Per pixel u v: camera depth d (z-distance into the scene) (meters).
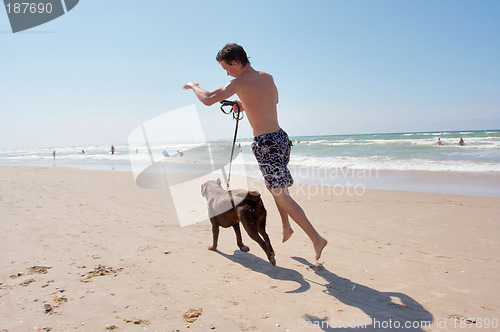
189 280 3.19
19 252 3.97
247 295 2.87
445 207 6.10
